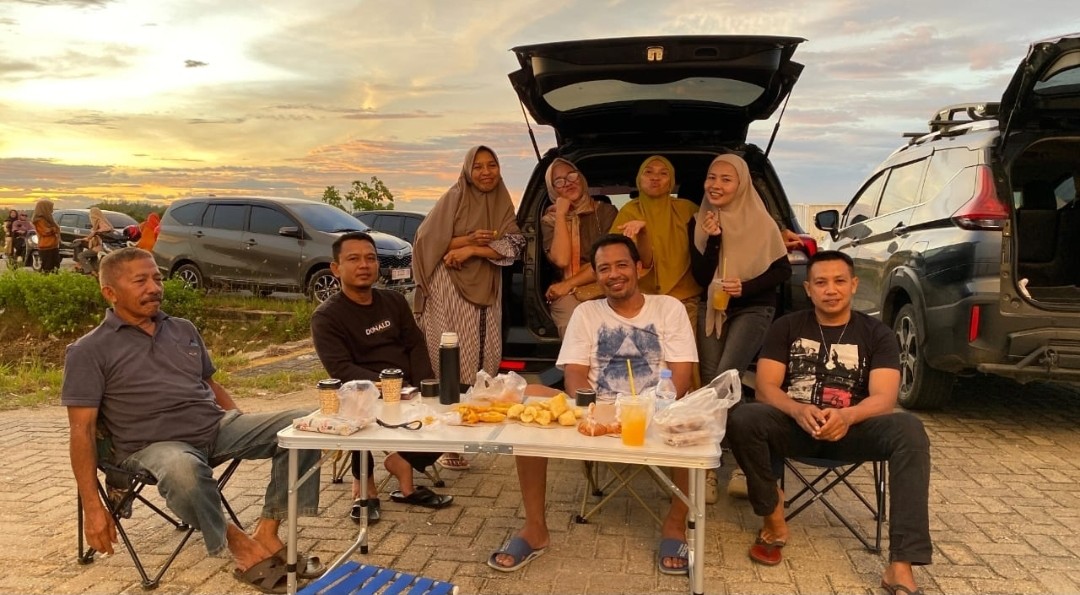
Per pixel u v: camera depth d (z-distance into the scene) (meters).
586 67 4.22
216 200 11.80
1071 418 5.54
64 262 20.31
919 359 5.39
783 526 3.30
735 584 3.10
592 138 5.05
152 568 3.23
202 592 3.05
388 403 3.00
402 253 11.10
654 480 4.25
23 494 4.08
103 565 3.26
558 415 3.03
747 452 3.20
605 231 4.73
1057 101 4.55
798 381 3.47
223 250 11.47
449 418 3.05
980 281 4.67
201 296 10.51
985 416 5.60
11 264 15.22
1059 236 6.09
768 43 4.04
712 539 3.54
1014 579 3.12
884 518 3.49
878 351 3.39
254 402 6.36
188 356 3.33
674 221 4.45
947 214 5.05
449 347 3.32
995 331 4.64
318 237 10.90
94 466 3.01
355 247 3.85
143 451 3.08
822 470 4.57
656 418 2.86
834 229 7.52
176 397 3.20
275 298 11.16
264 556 3.16
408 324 4.14
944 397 5.45
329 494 4.14
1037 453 4.73
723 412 2.89
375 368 3.97
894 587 2.96
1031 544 3.45
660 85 4.39
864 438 3.18
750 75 4.21
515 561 3.23
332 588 2.85
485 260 4.47
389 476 4.42
